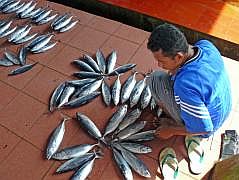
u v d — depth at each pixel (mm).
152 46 1992
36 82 3258
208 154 2689
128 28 3793
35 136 2836
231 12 4020
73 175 2574
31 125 2916
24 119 2963
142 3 4215
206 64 2037
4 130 2893
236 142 2725
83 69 3342
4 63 3438
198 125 2168
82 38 3703
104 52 3533
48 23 3891
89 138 2803
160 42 1944
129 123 2861
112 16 4395
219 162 2494
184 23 3941
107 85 3174
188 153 2684
